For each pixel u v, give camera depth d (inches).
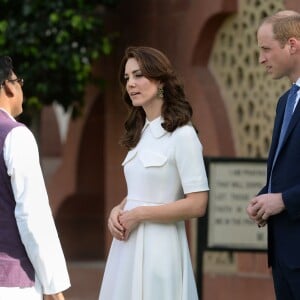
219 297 880.9
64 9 904.9
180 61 927.0
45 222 451.2
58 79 933.2
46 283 453.7
